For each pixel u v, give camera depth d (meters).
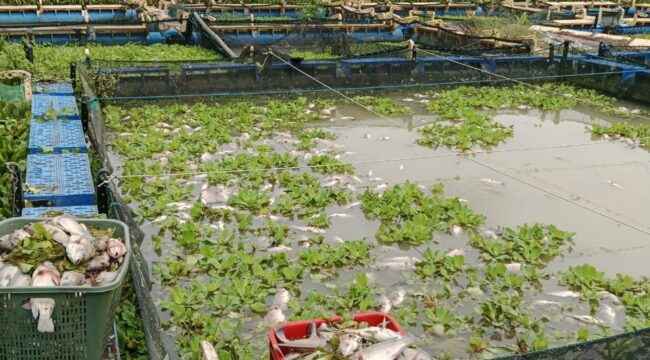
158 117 13.99
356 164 11.80
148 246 8.41
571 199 10.59
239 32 21.52
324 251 8.25
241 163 11.27
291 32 21.22
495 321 7.02
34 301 4.05
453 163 12.10
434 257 8.20
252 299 7.18
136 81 15.42
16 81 13.51
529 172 11.79
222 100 15.98
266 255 8.20
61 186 7.95
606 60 18.20
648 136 14.05
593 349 4.61
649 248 8.98
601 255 8.72
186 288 7.45
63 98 12.73
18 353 4.21
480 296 7.53
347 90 16.83
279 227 8.84
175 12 23.88
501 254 8.48
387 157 12.30
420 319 7.07
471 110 15.53
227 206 9.69
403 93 17.56
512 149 13.09
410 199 9.93
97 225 4.95
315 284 7.66
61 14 22.66
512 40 20.38
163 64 15.64
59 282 4.18
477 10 29.84
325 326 4.92
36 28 19.59
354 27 22.16
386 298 7.38
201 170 10.92
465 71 18.58
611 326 7.07
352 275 7.90
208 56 19.08
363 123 14.61
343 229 9.14
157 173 10.75
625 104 17.23
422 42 22.88
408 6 28.22
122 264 4.48
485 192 10.77
